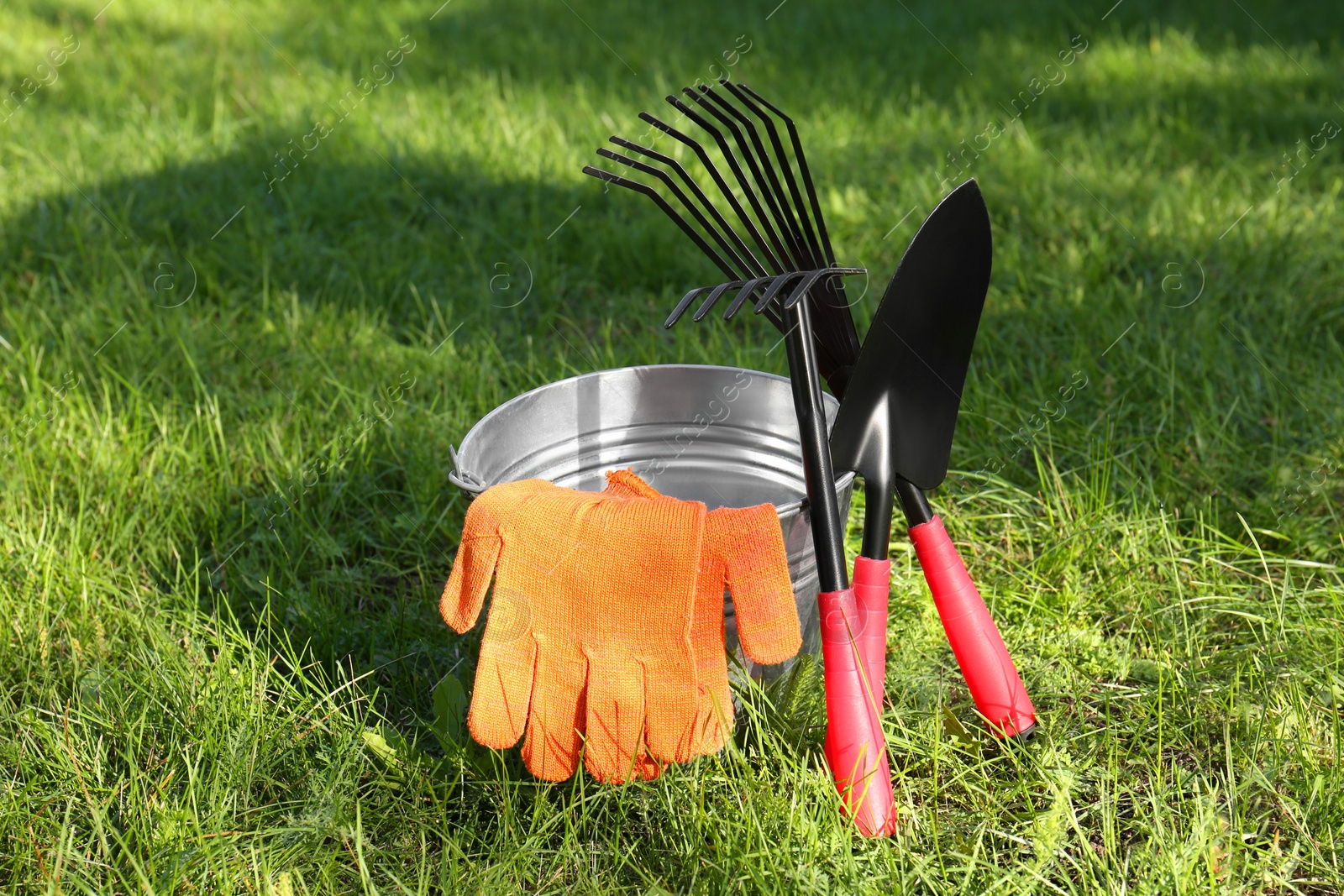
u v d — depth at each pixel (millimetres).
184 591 2189
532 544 1590
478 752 1757
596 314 3465
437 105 4969
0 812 1646
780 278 1600
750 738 1773
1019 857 1643
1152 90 5246
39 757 1777
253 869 1557
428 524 2436
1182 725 1863
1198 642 2047
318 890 1559
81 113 4895
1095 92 5238
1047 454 2619
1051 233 3727
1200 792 1728
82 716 1819
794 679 1752
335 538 2400
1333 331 3117
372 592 2258
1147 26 6570
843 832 1583
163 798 1648
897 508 2322
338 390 2887
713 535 1578
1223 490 2465
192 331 3129
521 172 4230
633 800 1690
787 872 1519
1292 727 1804
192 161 4254
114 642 2043
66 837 1611
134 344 3059
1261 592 2215
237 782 1706
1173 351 2865
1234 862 1568
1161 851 1557
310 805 1675
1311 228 3645
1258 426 2736
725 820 1605
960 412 2689
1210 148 4480
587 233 3777
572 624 1597
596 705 1588
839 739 1591
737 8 7070
